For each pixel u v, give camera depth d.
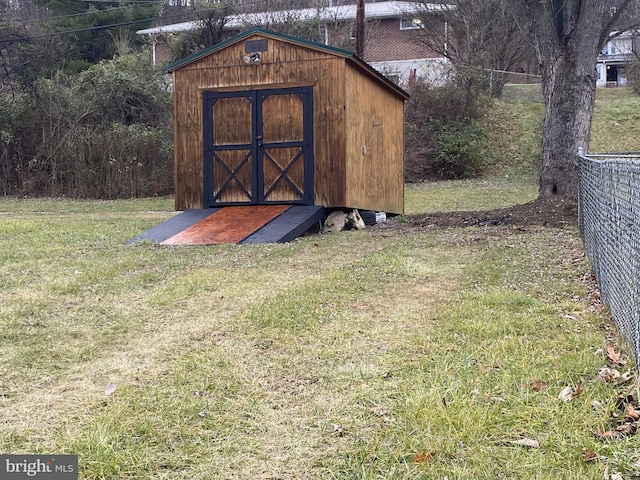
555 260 7.34
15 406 3.73
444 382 3.77
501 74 30.67
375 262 7.52
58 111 23.67
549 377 3.75
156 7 36.94
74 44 32.34
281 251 8.59
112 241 10.05
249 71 11.58
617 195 4.65
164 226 10.69
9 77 24.48
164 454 3.14
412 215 12.93
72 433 3.35
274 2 29.69
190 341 4.82
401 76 29.19
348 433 3.28
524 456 2.93
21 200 21.98
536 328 4.79
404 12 30.33
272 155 11.49
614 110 29.91
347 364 4.22
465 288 6.20
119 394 3.85
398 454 3.01
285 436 3.29
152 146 23.06
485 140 26.14
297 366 4.23
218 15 28.97
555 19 11.57
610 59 43.56
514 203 17.64
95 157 22.92
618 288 4.62
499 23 28.83
